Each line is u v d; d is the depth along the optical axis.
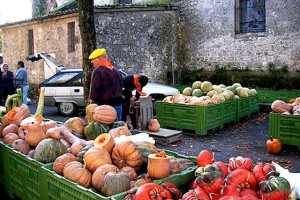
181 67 17.80
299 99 8.48
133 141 4.09
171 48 17.42
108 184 3.31
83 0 8.91
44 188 3.90
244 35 15.84
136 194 2.95
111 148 3.92
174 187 3.30
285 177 3.12
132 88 8.48
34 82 18.86
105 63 6.42
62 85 12.27
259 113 12.37
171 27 17.42
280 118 7.55
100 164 3.62
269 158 7.05
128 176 3.45
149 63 16.78
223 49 16.45
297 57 14.45
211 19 16.75
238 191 2.87
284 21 14.71
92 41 9.05
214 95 9.91
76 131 4.83
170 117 9.59
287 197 2.83
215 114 9.46
